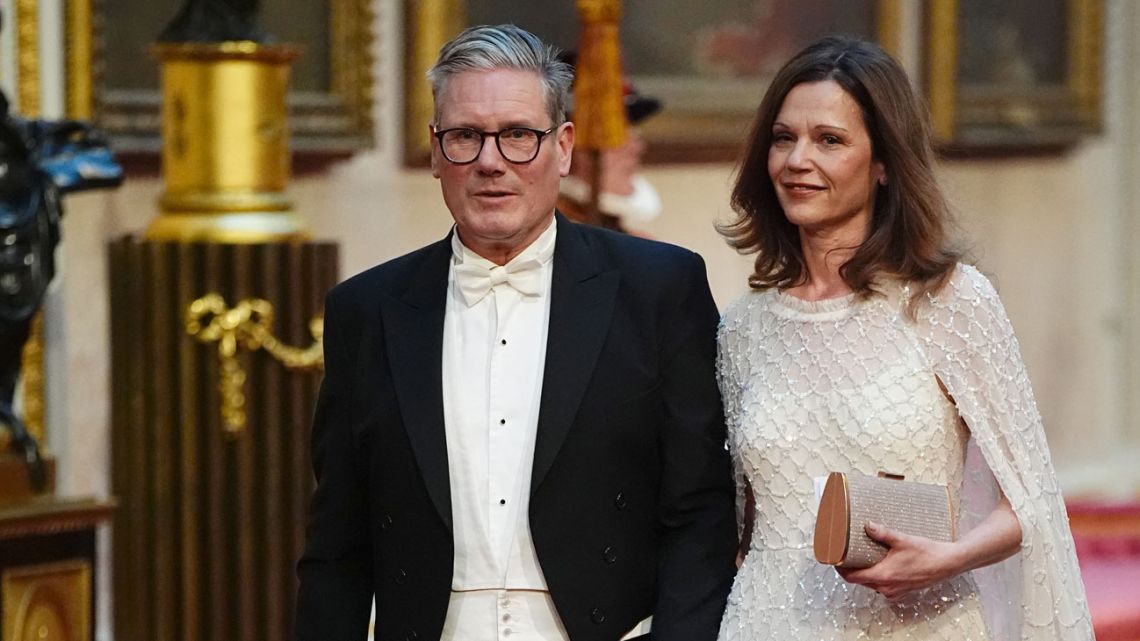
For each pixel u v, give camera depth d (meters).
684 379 7.11
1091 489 22.50
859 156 7.15
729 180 7.77
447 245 7.30
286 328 12.15
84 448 13.59
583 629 6.81
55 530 10.39
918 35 20.17
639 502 6.99
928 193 7.15
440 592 6.88
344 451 7.25
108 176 10.77
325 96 15.02
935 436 7.04
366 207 15.69
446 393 6.98
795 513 7.19
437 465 6.88
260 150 12.22
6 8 12.73
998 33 20.91
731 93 18.30
